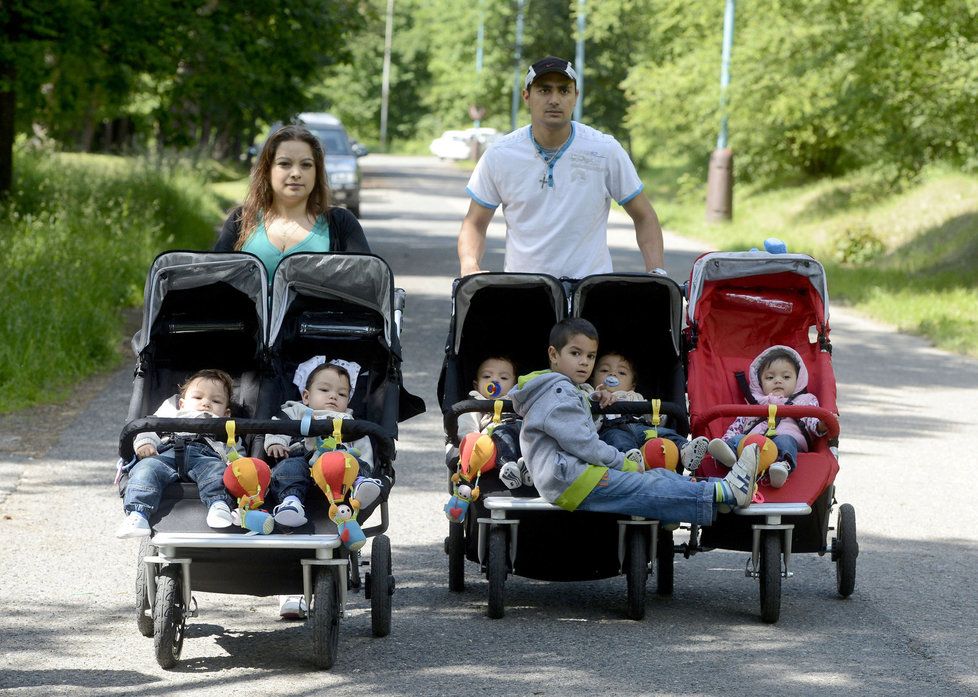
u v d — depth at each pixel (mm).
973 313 28906
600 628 9336
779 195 57812
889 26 38594
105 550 10992
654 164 90125
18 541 11164
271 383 9461
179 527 8211
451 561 10203
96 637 8914
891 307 30016
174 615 8195
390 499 13086
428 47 150750
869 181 52938
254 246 9984
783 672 8375
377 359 9734
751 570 10250
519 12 106750
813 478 9570
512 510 9297
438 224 47094
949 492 13914
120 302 23938
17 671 8180
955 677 8352
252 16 35469
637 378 10414
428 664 8453
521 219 10719
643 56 89188
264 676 8180
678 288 10016
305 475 8578
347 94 150000
